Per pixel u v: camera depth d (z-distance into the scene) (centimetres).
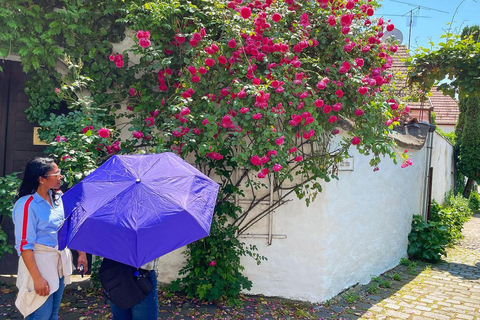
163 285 569
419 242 845
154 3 506
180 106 471
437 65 728
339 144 556
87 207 259
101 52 549
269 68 487
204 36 505
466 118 1883
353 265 634
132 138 570
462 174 1950
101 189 273
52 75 550
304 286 572
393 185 753
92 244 244
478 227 1336
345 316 525
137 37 493
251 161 464
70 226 258
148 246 240
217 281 527
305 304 559
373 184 677
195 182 289
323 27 527
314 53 539
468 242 1084
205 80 512
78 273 593
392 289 647
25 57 522
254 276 577
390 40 570
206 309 510
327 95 526
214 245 533
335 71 506
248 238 574
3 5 498
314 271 570
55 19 527
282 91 471
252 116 466
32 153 577
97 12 542
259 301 556
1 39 499
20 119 573
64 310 485
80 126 495
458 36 710
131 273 304
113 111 558
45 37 519
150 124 513
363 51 539
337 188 589
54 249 333
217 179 566
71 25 523
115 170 289
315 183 535
